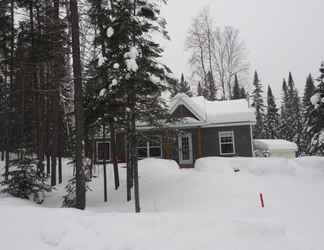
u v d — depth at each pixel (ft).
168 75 41.34
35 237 20.56
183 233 22.07
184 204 38.52
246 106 77.36
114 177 55.16
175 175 53.67
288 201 37.06
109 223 22.53
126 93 38.50
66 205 39.70
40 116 54.95
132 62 37.22
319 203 36.06
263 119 163.84
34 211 24.99
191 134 73.72
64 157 72.28
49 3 48.08
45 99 57.26
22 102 56.13
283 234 22.98
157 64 40.83
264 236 22.40
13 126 54.75
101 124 42.98
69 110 54.19
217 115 73.26
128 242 20.13
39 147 53.62
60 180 54.85
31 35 48.26
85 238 20.26
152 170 55.98
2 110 60.64
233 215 32.53
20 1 49.37
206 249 20.22
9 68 55.93
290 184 45.42
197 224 23.39
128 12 39.34
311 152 73.51
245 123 71.77
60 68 47.14
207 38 109.70
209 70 109.19
